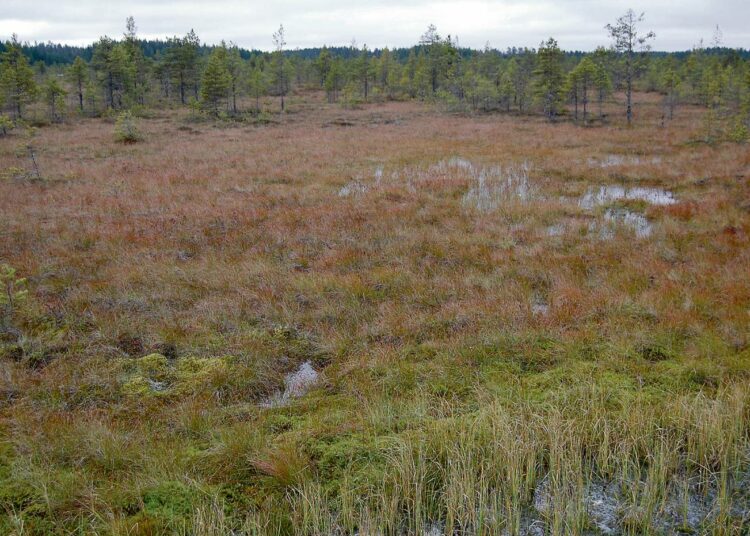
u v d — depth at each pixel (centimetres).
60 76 6406
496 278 969
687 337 720
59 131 3297
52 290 920
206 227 1296
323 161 2256
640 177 1883
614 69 5797
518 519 416
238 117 4069
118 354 714
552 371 638
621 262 1034
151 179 1867
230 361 699
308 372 692
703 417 500
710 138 2636
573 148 2592
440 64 5691
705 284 895
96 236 1212
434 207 1488
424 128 3453
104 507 428
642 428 505
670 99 4334
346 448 499
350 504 429
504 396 584
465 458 469
